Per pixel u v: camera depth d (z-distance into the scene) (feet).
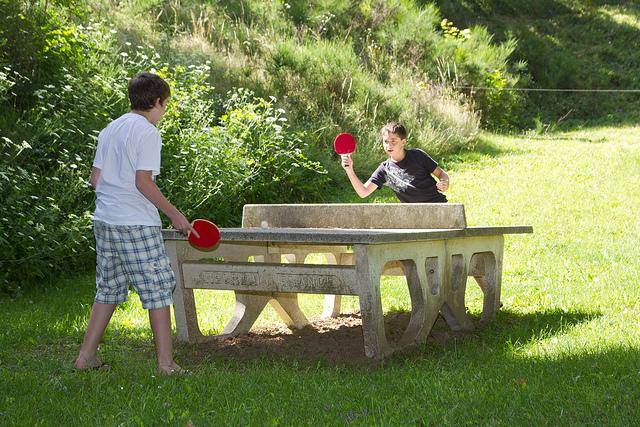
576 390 13.55
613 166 50.29
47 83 34.32
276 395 14.05
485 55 73.97
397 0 74.59
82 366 16.11
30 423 12.57
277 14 66.69
